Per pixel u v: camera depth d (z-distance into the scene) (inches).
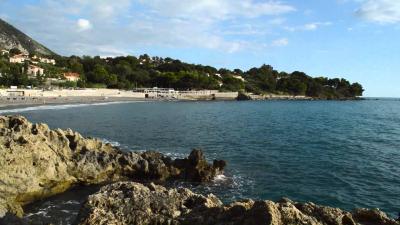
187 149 1754.4
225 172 1306.6
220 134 2322.8
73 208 902.4
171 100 6919.3
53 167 1024.9
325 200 1040.2
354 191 1123.3
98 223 510.9
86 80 7372.1
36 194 960.9
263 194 1077.1
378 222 538.0
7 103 4047.7
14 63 6683.1
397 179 1264.8
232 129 2625.5
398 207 989.2
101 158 1162.0
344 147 1926.7
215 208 524.1
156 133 2267.5
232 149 1790.1
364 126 3115.2
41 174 987.9
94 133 2186.3
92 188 1072.2
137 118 3179.1
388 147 1958.7
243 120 3405.5
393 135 2487.7
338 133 2544.3
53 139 1112.2
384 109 6161.4
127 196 563.2
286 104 7057.1
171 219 525.7
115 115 3380.9
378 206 997.2
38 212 869.8
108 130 2336.4
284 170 1362.0
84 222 512.4
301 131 2613.2
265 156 1626.5
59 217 840.9
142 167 1189.7
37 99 4626.0
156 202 561.6
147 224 525.7
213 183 1169.4
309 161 1535.4
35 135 1034.1
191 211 550.3
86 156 1139.3
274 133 2448.3
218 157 1589.6
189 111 4352.9
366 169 1407.5
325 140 2166.6
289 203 485.1
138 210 542.0
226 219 487.2
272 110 5108.3
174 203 573.3
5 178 890.1
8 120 1062.4
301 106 6456.7
